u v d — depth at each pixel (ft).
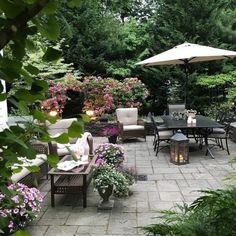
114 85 33.99
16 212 9.80
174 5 40.40
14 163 2.37
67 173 13.58
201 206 3.88
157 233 4.12
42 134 2.40
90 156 17.03
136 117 29.84
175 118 25.41
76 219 12.37
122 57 41.88
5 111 13.74
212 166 19.83
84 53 39.58
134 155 23.52
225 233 3.49
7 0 1.97
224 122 27.27
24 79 2.26
